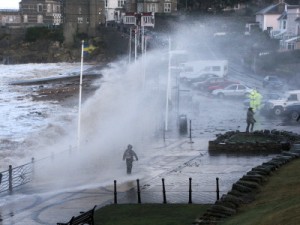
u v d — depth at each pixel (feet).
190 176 192.13
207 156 229.25
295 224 106.32
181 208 151.53
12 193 181.27
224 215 131.75
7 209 161.89
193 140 272.51
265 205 132.26
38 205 165.48
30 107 468.34
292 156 194.39
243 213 129.70
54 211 158.10
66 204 165.37
